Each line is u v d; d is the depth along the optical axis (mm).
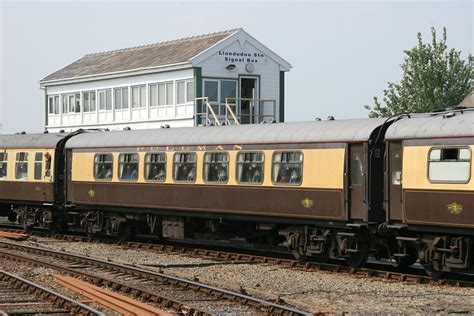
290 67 42375
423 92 43625
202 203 25391
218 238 27812
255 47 41531
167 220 27484
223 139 24781
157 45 46062
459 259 19297
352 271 21156
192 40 43406
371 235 21594
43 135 32688
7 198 33531
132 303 16000
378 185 21266
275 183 23094
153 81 42938
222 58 40812
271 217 23500
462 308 15945
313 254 22672
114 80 45625
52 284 19125
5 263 22859
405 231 20734
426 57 43875
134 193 27969
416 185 19766
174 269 21938
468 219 18719
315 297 17406
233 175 24375
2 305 16250
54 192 31391
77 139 30875
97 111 47062
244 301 16328
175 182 26344
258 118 41594
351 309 15836
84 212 30797
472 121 18828
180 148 26234
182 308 15656
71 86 49000
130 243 28234
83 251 26703
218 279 20047
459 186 18875
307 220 22484
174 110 41719
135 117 44312
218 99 40812
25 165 32688
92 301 16484
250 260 23781
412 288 18609
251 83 41656
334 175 21625
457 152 18969
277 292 18062
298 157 22531
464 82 43812
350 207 21469
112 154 28969
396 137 20344
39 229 34812
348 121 22109
